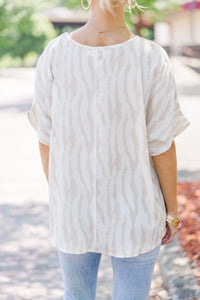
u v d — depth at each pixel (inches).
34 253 158.9
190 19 1083.9
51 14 1362.0
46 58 64.2
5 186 241.4
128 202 63.2
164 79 61.6
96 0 62.1
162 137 62.7
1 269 146.9
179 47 1183.6
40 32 1249.4
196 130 359.6
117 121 61.9
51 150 65.6
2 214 199.0
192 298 115.3
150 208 63.7
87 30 62.9
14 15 1201.4
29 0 1200.2
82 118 62.6
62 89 63.1
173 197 66.4
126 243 63.7
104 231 64.2
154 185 64.8
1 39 1237.1
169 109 62.6
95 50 61.6
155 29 1460.4
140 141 62.2
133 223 63.3
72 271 68.9
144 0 88.2
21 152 314.7
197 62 935.0
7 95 620.1
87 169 63.5
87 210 64.4
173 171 64.9
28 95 611.5
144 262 65.6
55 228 67.3
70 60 62.4
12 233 177.3
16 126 406.3
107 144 62.4
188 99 518.0
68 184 64.3
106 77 61.4
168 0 652.7
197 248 140.5
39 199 218.8
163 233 66.8
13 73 960.9
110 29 61.9
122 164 62.7
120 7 61.9
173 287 120.9
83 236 64.9
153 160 64.5
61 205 65.2
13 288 134.3
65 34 64.6
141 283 66.6
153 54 61.5
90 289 70.4
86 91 62.0
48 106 65.7
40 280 139.4
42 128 67.3
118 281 67.4
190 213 174.7
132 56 61.1
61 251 68.1
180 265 131.6
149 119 62.8
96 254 68.9
